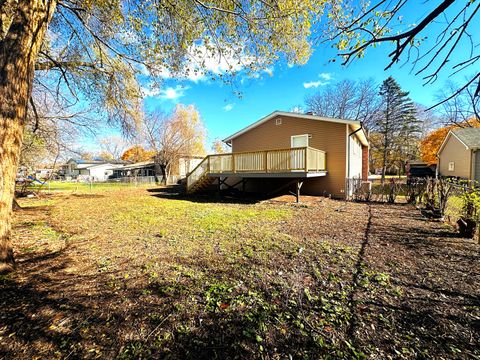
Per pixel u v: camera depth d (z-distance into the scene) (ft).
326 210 24.12
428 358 4.99
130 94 22.95
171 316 6.52
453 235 14.58
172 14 15.98
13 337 5.56
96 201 33.65
